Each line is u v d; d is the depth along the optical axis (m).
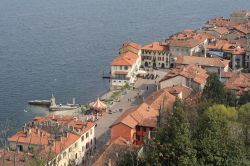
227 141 96.06
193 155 90.06
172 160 90.69
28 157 142.38
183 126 92.56
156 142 94.00
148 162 93.38
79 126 176.25
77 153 167.00
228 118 140.00
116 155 139.25
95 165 138.62
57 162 133.00
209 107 151.00
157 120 161.88
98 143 183.88
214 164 91.75
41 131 164.12
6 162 139.38
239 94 195.25
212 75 181.50
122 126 174.25
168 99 198.38
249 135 123.56
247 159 99.31
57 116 196.88
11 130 196.38
